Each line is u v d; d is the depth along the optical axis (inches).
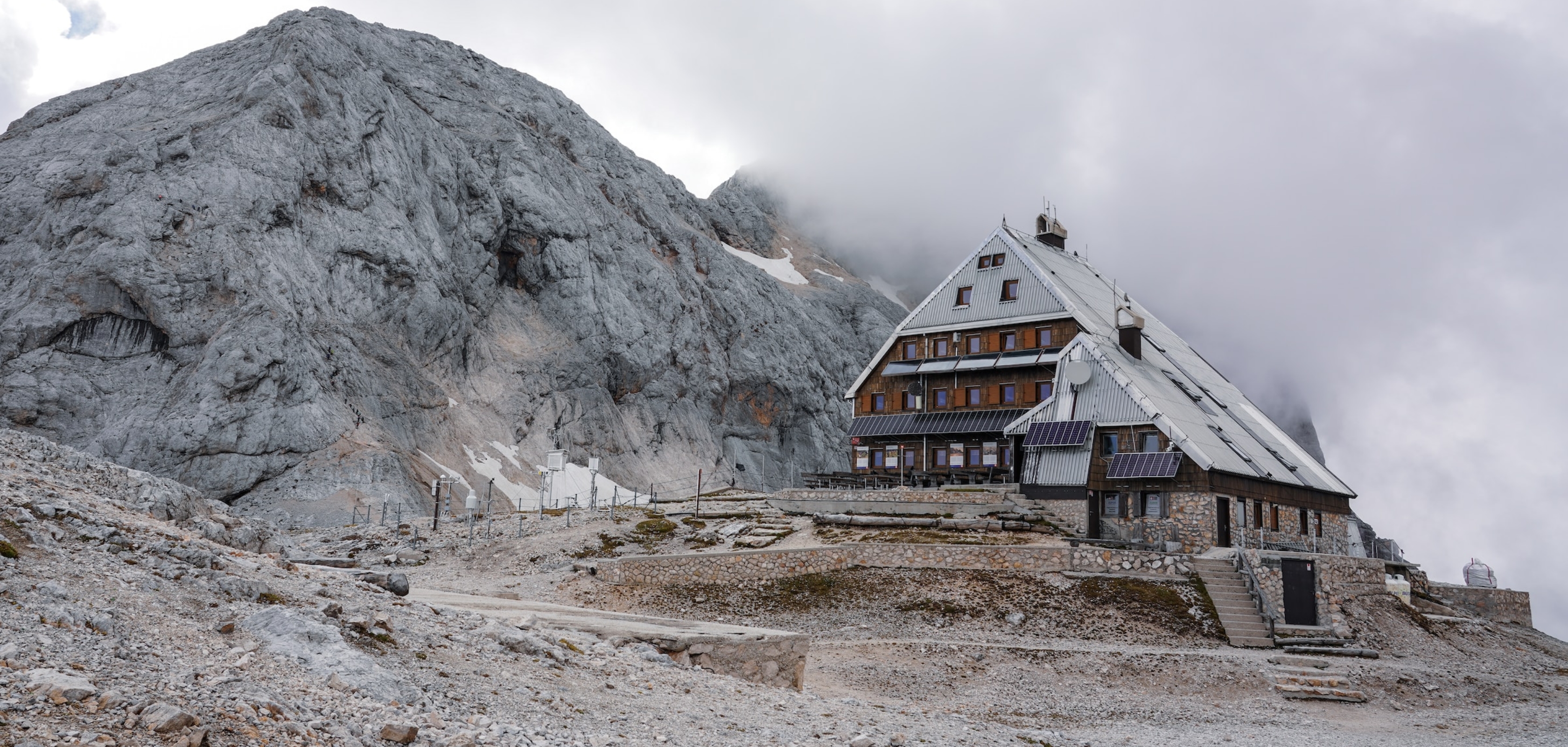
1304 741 1029.8
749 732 626.8
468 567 1914.4
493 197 5659.5
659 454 5777.6
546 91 7539.4
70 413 3641.7
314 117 4798.2
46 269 3939.5
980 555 1665.8
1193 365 2869.1
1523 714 1274.6
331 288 4466.0
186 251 4052.7
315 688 463.2
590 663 719.7
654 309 6279.5
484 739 464.8
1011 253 2605.8
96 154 4375.0
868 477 2527.1
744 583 1646.2
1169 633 1491.1
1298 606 1649.9
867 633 1467.8
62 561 526.9
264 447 3622.0
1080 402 2140.7
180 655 455.2
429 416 4471.0
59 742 330.3
